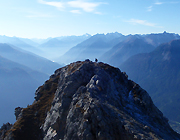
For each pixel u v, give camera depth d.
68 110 56.09
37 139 59.16
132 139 41.69
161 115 70.81
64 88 62.84
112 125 44.94
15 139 58.44
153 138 43.31
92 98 51.62
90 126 45.22
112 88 65.56
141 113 61.97
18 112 80.38
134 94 71.88
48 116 62.66
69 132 47.84
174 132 65.75
